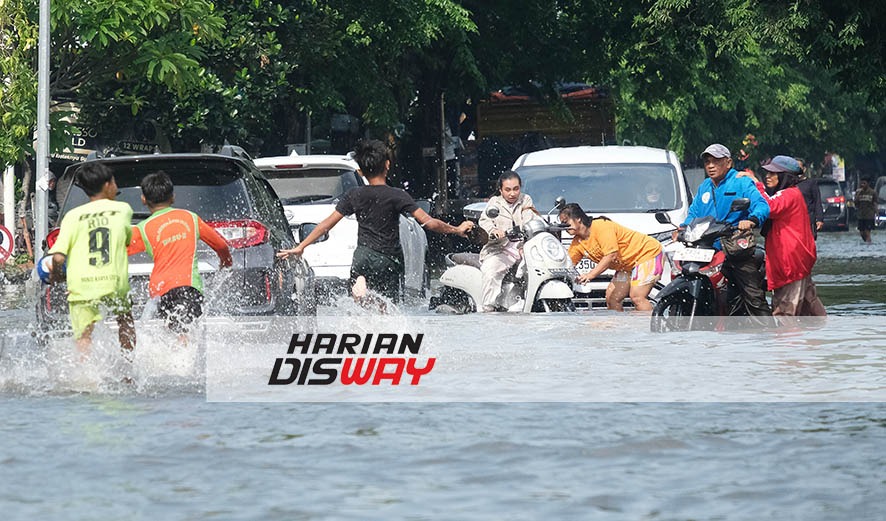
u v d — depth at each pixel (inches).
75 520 549.6
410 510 561.9
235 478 631.8
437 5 3846.0
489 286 1676.9
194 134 3388.3
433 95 4448.8
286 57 3590.1
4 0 2856.8
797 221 1508.4
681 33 3634.4
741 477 625.0
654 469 645.9
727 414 821.2
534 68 4746.6
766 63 6835.6
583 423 788.0
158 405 878.4
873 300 1936.5
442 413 834.2
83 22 2815.0
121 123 3420.3
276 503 576.7
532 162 2080.5
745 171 1497.3
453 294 1722.4
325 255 1827.0
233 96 3348.9
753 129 7342.5
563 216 1692.9
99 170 1097.4
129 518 552.4
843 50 2812.5
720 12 3533.5
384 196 1315.2
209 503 578.2
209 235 1120.8
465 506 568.4
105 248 1075.9
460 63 4109.3
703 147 7204.7
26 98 2883.9
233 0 3452.3
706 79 5088.6
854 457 673.0
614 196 1984.5
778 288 1520.7
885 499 575.5
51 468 658.2
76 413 844.6
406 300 1988.2
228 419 815.7
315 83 3762.3
